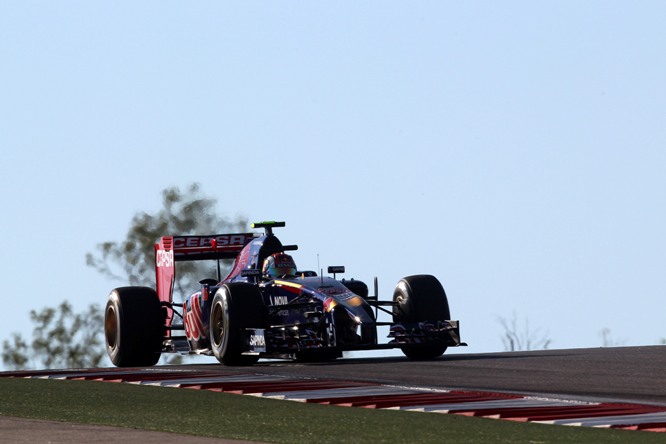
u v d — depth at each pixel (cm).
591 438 3184
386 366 5644
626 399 4116
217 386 4572
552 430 3344
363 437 3259
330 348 5678
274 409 3866
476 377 4950
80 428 3434
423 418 3622
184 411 3838
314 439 3225
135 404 4031
